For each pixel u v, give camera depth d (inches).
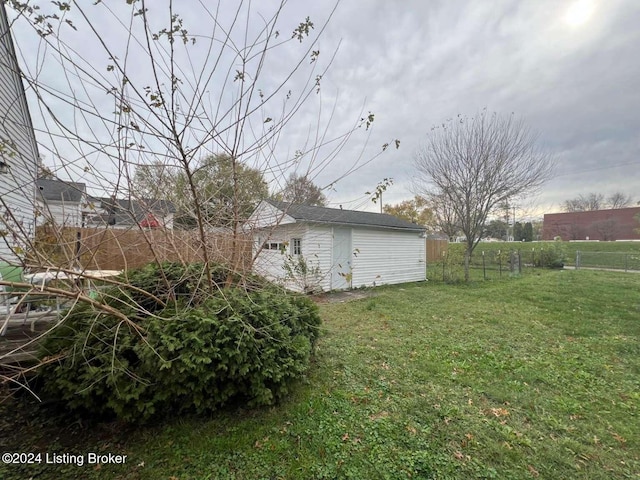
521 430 95.3
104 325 92.7
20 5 71.7
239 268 125.2
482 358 153.2
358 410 105.0
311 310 141.0
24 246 86.9
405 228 444.5
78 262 87.2
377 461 81.6
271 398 98.9
